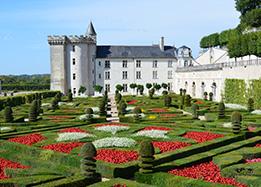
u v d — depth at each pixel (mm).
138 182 14633
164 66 105938
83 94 99312
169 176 14820
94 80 102562
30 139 24109
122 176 16359
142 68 104938
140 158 15812
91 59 101812
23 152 20812
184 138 23703
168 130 27266
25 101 62688
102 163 17047
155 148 20422
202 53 104750
